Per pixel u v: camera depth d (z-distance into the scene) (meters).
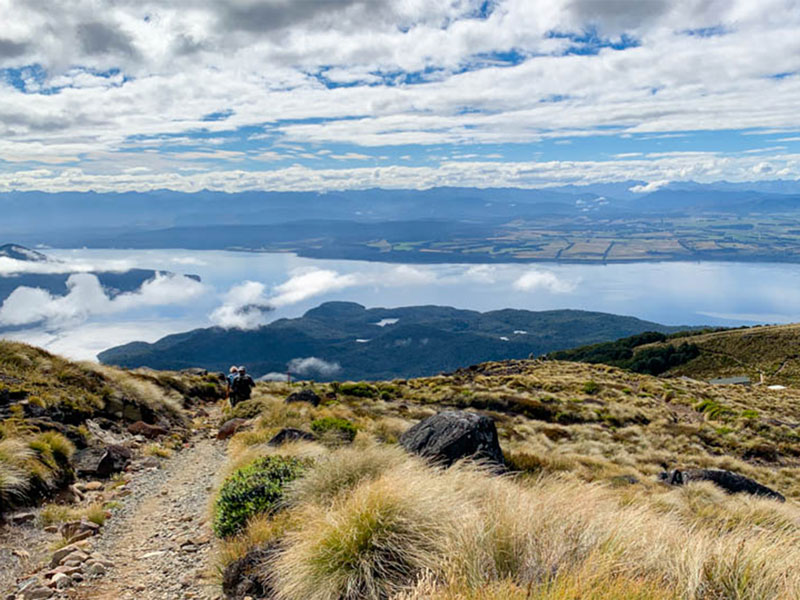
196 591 6.28
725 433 33.25
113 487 11.33
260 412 21.95
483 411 34.28
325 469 8.63
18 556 7.39
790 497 20.38
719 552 5.14
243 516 7.98
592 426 32.88
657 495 13.00
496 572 4.91
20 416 12.64
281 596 5.72
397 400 37.09
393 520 5.91
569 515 5.94
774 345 112.50
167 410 20.55
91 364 19.75
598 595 4.21
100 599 6.16
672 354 119.94
